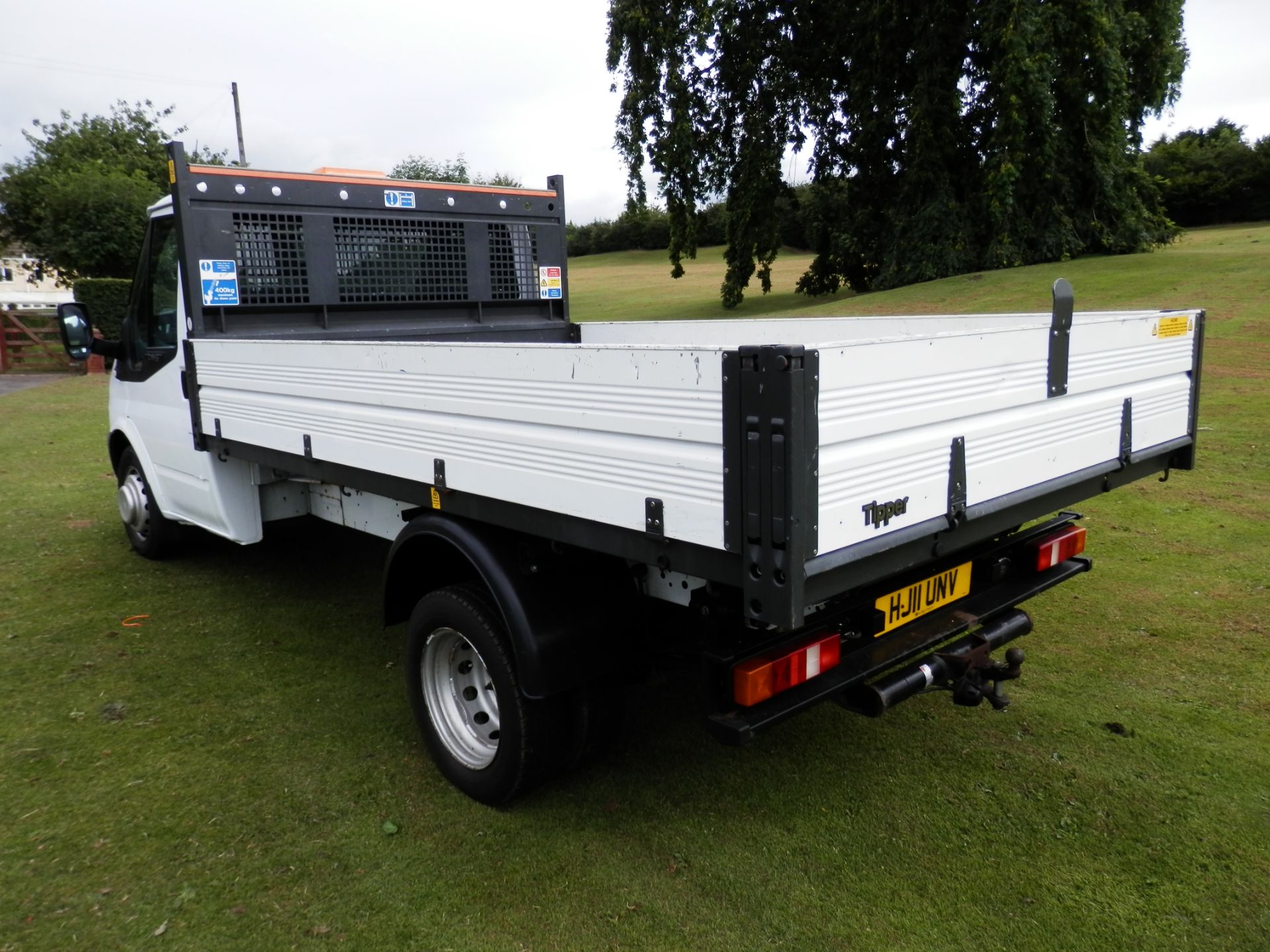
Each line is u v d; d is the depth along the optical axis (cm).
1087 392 301
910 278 2217
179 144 407
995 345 255
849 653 273
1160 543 550
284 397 361
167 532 559
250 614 490
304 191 449
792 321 472
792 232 5422
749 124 2497
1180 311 349
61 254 2536
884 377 215
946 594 305
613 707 300
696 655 274
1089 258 2138
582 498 240
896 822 294
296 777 327
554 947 242
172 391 470
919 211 2255
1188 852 275
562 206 558
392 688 400
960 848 280
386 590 329
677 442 212
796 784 318
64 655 436
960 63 2150
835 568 204
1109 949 238
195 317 422
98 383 1689
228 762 338
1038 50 1983
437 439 285
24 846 286
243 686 402
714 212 3666
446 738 318
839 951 239
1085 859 273
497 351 256
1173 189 4719
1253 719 350
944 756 333
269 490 447
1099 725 349
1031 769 322
